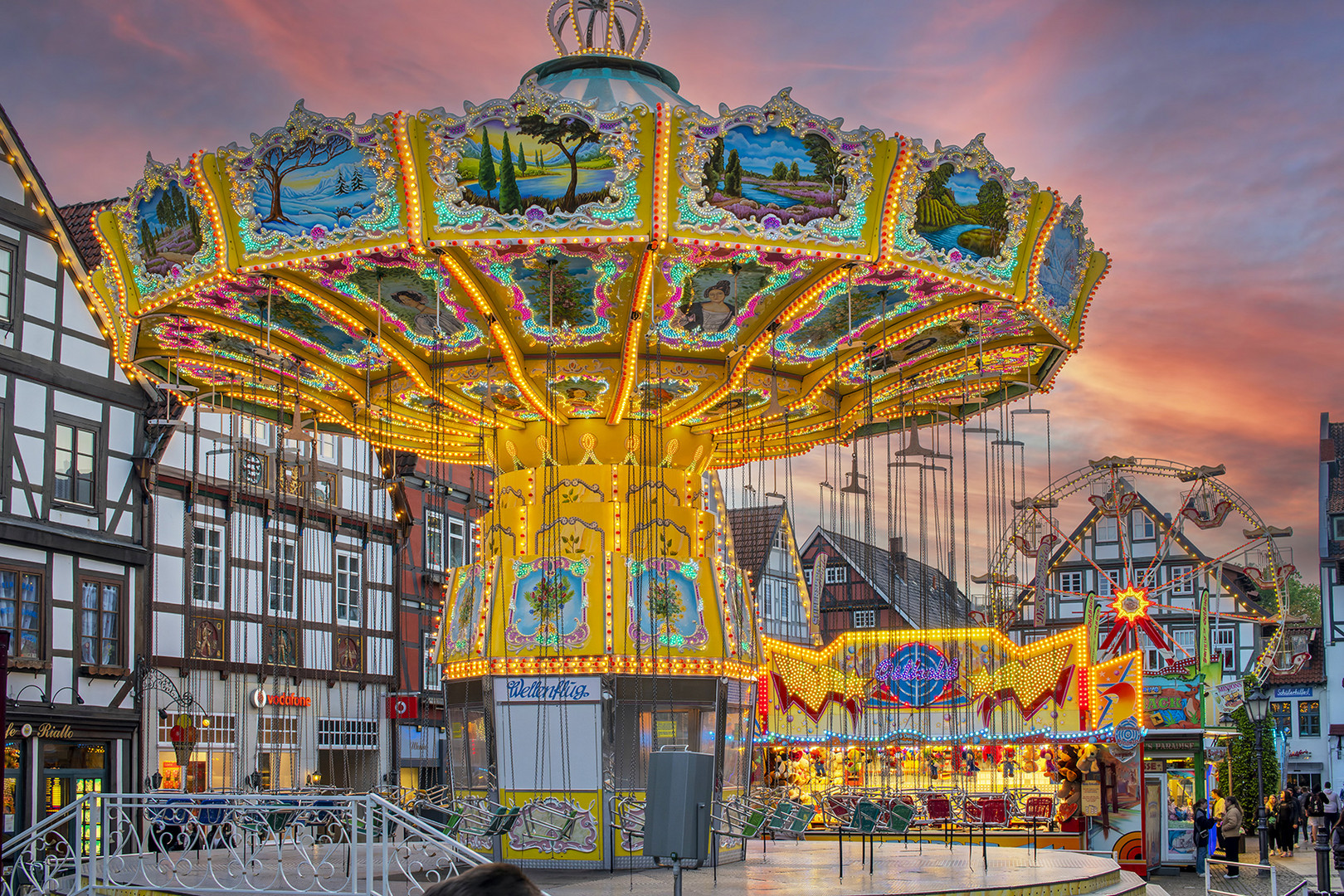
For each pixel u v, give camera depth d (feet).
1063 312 51.44
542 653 53.57
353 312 50.90
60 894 46.37
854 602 143.64
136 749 82.23
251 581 93.97
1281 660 130.93
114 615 82.23
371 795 42.39
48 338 79.36
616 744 53.21
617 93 49.42
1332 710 163.22
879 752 79.36
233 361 60.08
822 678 79.25
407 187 41.57
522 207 41.73
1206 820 77.30
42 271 79.46
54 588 77.66
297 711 97.14
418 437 67.72
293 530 98.48
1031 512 110.42
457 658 57.31
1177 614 150.82
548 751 53.16
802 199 42.27
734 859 57.36
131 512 84.12
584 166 41.19
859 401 64.13
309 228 43.14
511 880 9.71
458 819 49.62
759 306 50.14
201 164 43.52
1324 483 170.81
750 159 41.52
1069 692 73.72
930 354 59.98
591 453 58.49
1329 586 166.20
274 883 44.16
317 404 64.39
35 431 77.77
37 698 75.25
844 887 46.32
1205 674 78.95
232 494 82.58
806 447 71.26
